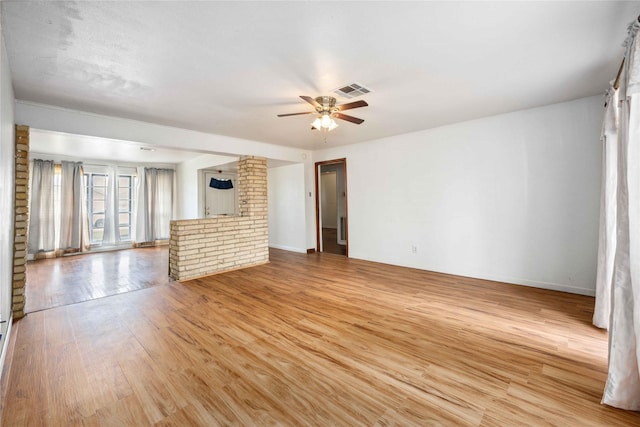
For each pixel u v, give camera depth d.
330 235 8.94
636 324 1.46
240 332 2.55
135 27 1.80
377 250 5.30
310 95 2.94
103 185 7.04
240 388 1.80
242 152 5.03
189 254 4.28
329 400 1.68
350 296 3.47
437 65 2.38
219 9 1.64
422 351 2.21
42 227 5.97
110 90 2.76
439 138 4.39
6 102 2.14
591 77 2.68
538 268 3.64
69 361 2.11
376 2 1.60
